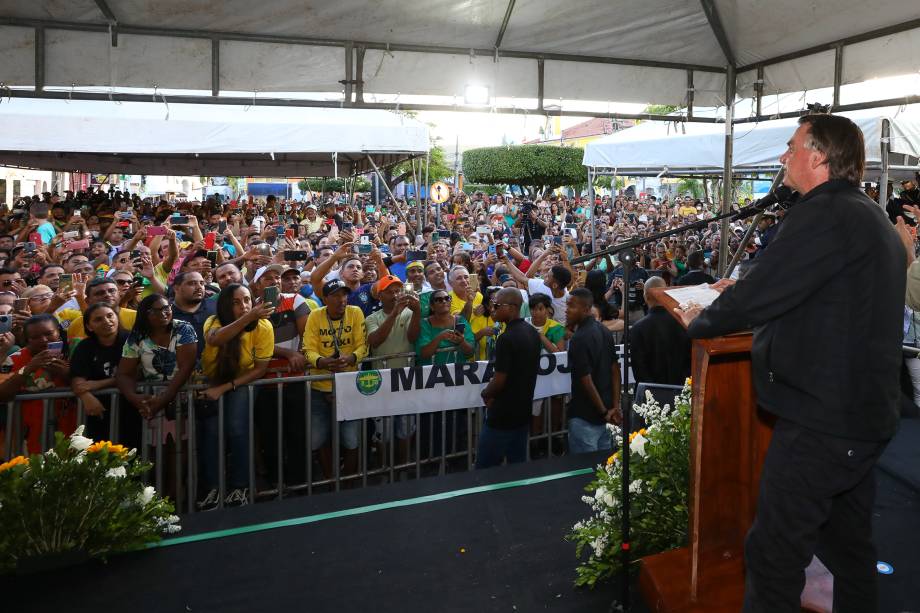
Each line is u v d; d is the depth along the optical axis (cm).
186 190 4562
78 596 291
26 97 592
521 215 1772
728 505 269
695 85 765
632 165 1098
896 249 196
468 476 411
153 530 333
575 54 711
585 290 475
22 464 319
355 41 649
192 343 441
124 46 602
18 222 1248
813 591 257
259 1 584
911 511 347
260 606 283
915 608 265
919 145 768
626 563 269
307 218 1761
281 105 649
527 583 296
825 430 193
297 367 489
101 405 425
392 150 1094
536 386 547
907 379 512
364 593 291
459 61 684
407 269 635
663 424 321
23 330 510
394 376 495
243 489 464
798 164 207
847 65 662
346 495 387
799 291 192
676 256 1155
